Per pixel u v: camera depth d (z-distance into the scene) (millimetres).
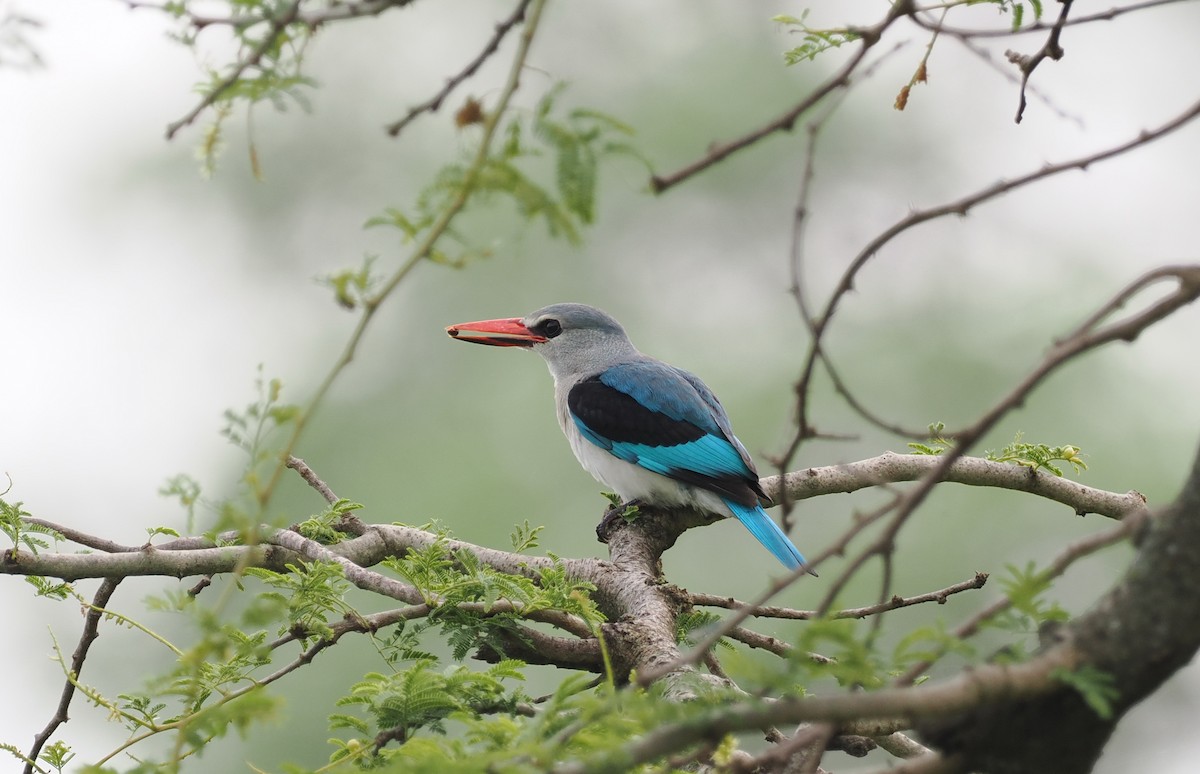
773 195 20875
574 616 7895
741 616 4211
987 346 18609
